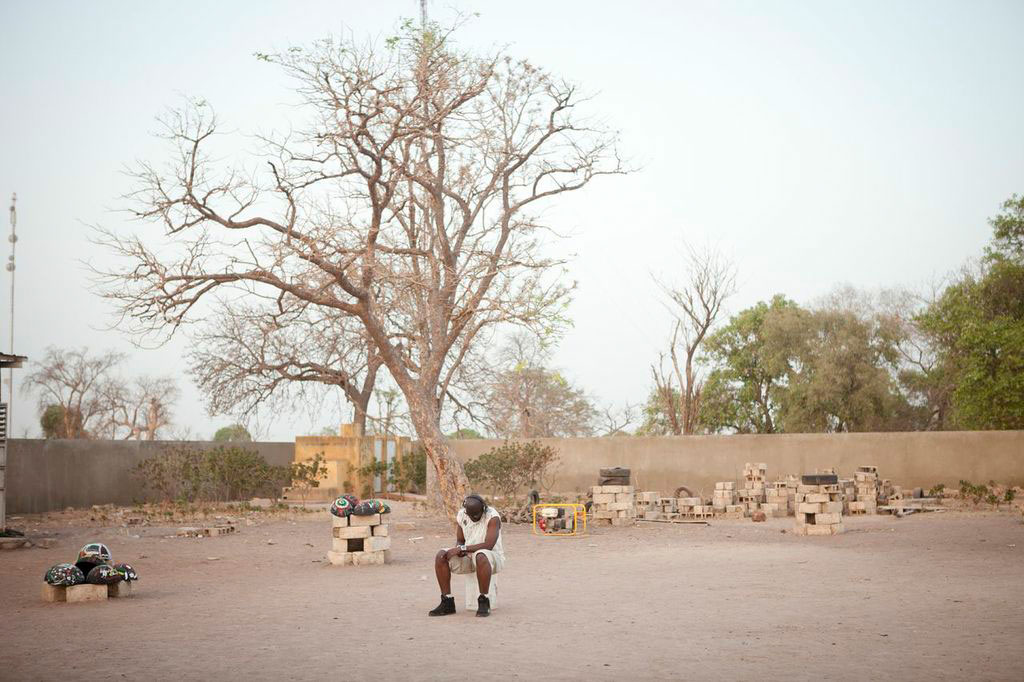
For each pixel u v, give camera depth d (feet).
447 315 87.40
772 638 28.81
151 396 244.01
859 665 24.41
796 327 188.14
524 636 30.19
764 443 125.59
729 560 54.80
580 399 214.28
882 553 56.18
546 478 133.28
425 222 88.33
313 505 121.90
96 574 42.55
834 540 67.21
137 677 24.99
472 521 36.09
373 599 40.96
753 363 200.34
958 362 155.33
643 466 131.03
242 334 90.07
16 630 34.17
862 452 120.78
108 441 120.47
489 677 23.89
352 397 93.91
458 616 35.06
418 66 76.48
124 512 107.04
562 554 62.13
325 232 70.95
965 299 153.38
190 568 56.54
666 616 33.86
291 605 39.55
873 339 188.65
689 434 157.38
